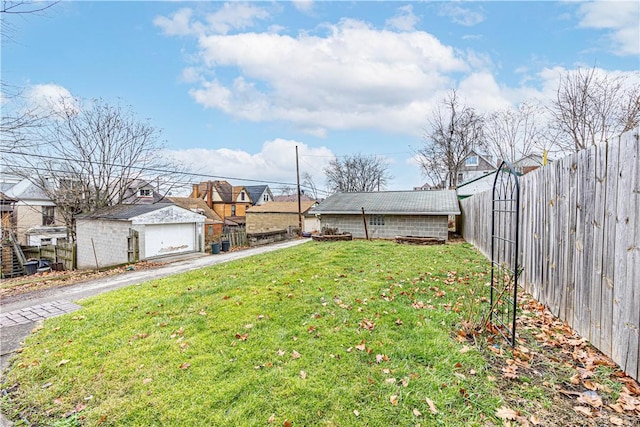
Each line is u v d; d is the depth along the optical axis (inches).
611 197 110.2
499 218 260.2
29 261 590.2
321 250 391.9
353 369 114.3
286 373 113.4
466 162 1158.3
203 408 98.4
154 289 241.3
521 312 162.2
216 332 151.4
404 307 171.8
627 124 455.8
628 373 101.1
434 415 90.2
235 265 325.1
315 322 156.3
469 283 217.2
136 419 96.4
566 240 143.2
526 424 84.7
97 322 176.7
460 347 125.9
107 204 705.6
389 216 571.8
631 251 99.7
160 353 134.0
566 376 105.0
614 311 108.2
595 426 83.3
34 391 115.4
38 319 198.4
